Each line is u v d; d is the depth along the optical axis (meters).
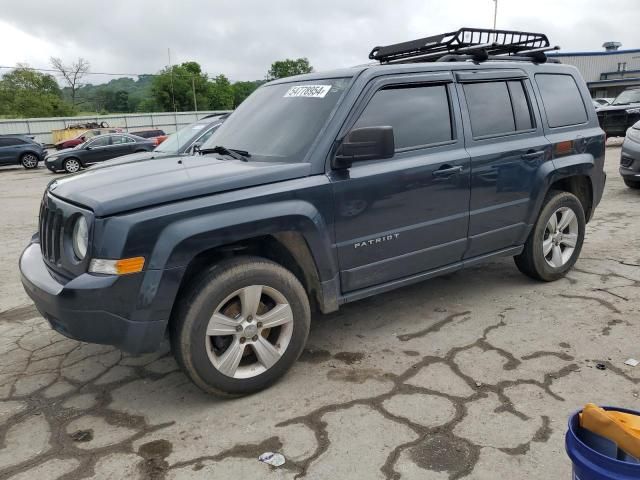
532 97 4.43
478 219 4.05
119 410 3.09
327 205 3.25
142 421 2.96
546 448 2.55
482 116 4.08
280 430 2.81
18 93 76.94
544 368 3.30
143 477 2.50
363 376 3.32
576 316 4.04
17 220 9.68
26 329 4.37
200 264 3.09
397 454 2.56
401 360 3.50
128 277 2.70
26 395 3.31
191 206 2.83
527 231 4.45
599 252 5.63
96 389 3.35
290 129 3.55
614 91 47.97
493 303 4.39
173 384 3.36
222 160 3.56
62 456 2.69
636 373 3.19
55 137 39.94
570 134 4.64
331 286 3.37
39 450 2.74
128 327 2.76
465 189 3.90
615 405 2.88
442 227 3.84
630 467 1.60
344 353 3.64
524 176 4.27
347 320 4.19
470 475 2.40
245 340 3.07
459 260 4.12
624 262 5.25
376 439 2.69
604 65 48.34
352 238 3.41
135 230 2.69
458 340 3.75
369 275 3.56
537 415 2.82
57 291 2.79
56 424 2.98
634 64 47.47
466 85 4.02
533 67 4.55
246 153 3.60
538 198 4.39
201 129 8.17
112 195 2.81
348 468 2.48
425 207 3.71
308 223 3.15
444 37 4.33
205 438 2.78
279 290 3.12
